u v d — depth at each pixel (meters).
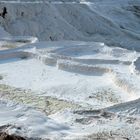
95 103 15.17
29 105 14.27
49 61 21.47
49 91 16.81
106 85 17.67
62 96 16.17
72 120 12.16
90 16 47.50
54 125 11.34
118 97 15.99
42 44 25.83
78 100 15.56
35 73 19.73
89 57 23.14
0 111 12.53
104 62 21.52
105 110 13.36
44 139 10.11
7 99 14.91
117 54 23.98
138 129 11.42
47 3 45.72
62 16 46.34
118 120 12.29
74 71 20.08
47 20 43.25
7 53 22.97
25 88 17.09
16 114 12.22
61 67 20.42
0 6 40.53
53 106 14.40
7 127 10.76
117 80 17.52
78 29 45.72
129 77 17.81
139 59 21.45
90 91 16.83
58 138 10.22
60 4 47.44
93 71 19.70
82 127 11.52
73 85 17.55
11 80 18.42
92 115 12.74
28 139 10.05
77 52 24.72
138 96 15.32
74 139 10.17
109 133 10.89
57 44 26.31
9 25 40.19
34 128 10.88
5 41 28.64
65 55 23.64
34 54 22.80
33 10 43.47
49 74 19.56
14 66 21.14
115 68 19.67
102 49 25.08
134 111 13.41
